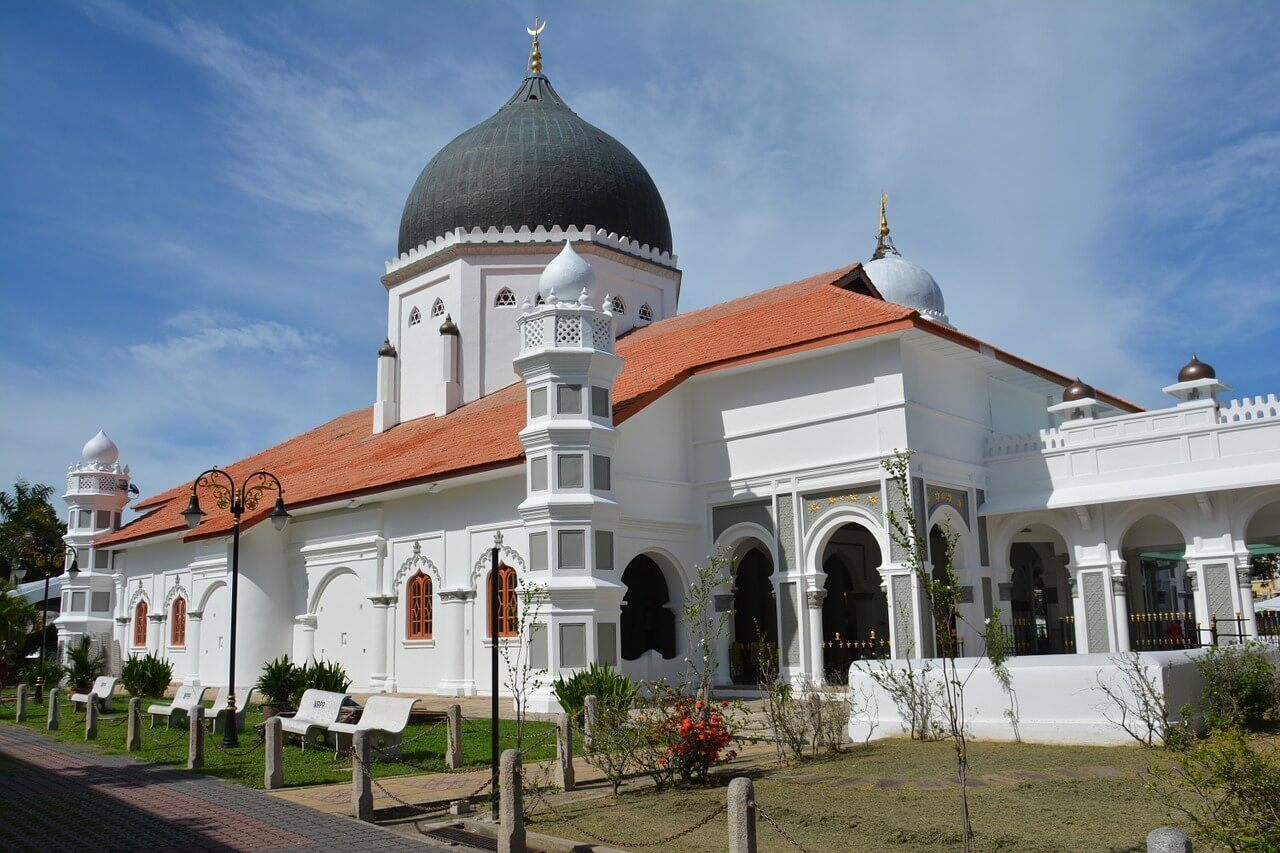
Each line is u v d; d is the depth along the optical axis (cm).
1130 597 2909
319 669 1998
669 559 2411
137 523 4006
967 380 2427
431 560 2548
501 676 2286
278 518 1903
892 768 1161
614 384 2591
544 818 1038
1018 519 2358
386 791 1116
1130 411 3084
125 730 1969
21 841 993
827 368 2277
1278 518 2272
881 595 2948
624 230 3200
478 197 3138
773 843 870
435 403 3188
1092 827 849
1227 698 1283
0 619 3284
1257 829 673
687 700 1229
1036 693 1298
